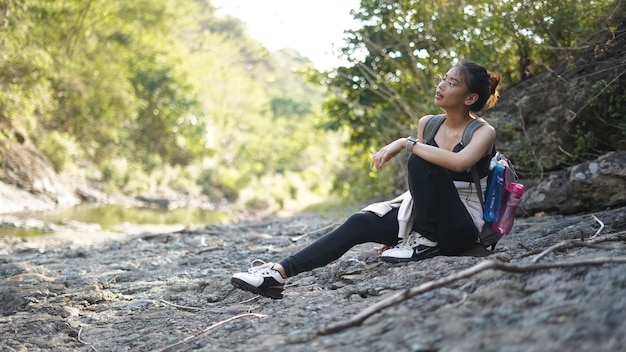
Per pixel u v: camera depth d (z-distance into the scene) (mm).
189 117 40062
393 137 10812
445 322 2406
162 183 32594
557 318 2213
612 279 2439
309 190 34594
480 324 2312
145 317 4012
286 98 79562
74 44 22891
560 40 7086
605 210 5699
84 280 5266
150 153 35312
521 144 6805
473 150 3547
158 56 32375
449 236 3643
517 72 7680
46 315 4121
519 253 3688
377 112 10953
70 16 22359
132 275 5496
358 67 10508
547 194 6195
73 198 20891
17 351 3572
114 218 16641
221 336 3119
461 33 8273
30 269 5781
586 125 6270
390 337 2416
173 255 6672
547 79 6863
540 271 2773
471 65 3648
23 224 12477
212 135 45375
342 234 3635
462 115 3686
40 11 19781
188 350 3029
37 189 19031
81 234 11445
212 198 35438
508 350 2053
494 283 2764
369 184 12914
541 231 5152
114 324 3971
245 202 31031
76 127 24984
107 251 7555
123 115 26391
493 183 3689
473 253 3734
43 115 21703
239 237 8016
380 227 3689
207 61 48688
